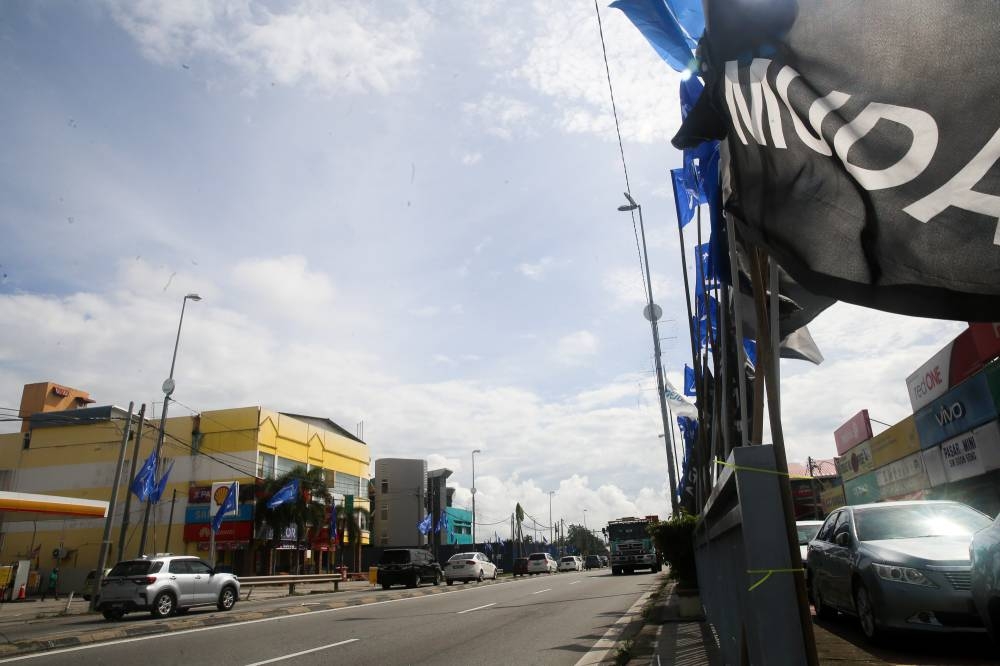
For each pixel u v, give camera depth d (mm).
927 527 8109
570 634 11352
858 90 2408
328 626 13188
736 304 3861
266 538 40500
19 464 44719
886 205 2303
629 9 4246
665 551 12945
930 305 2166
